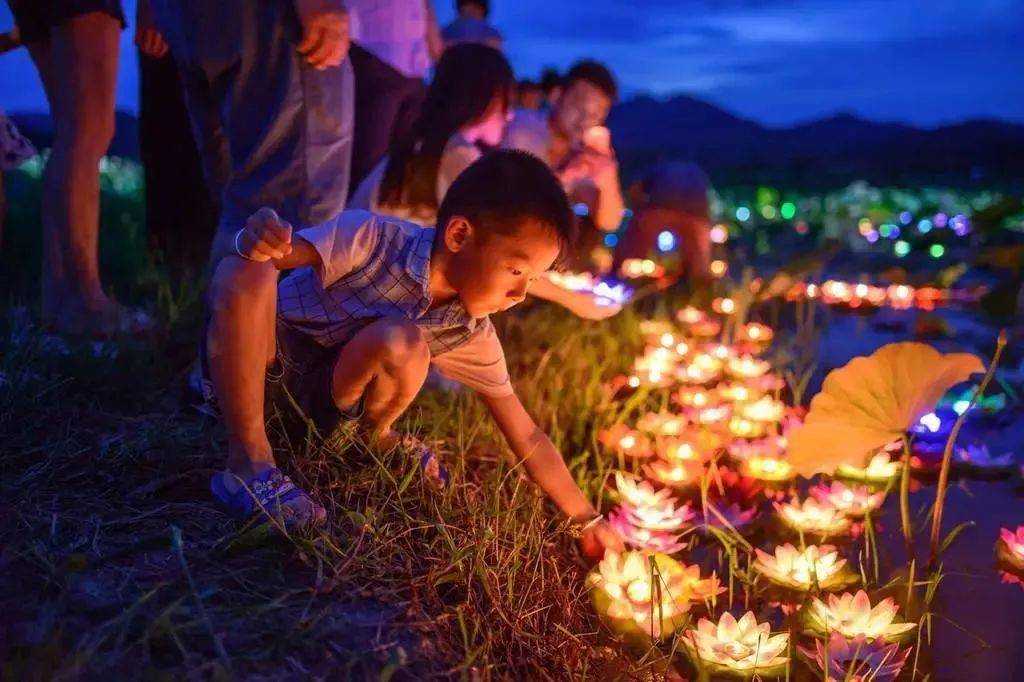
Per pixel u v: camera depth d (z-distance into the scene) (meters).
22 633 1.62
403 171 3.27
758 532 2.65
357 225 2.24
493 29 6.16
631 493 2.61
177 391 2.93
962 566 2.48
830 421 2.17
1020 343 4.44
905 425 2.17
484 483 2.58
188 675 1.55
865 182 15.92
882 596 2.30
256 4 2.88
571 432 3.22
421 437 2.79
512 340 3.96
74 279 3.41
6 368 2.72
